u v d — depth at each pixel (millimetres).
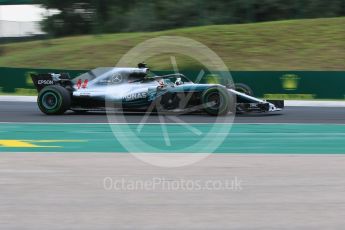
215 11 111312
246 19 109875
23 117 35719
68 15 136625
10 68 60281
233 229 12781
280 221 13352
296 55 77125
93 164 20078
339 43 79875
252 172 18719
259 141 26453
